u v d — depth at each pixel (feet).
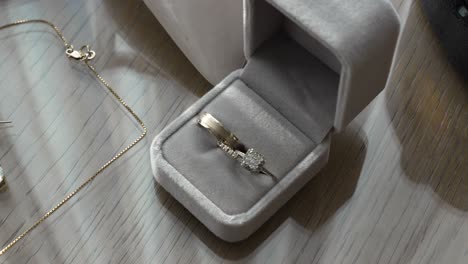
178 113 0.94
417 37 0.99
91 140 0.92
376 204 0.88
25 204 0.88
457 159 0.91
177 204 0.88
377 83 0.81
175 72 0.97
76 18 1.00
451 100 0.95
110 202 0.88
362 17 0.74
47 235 0.86
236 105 0.88
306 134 0.86
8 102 0.94
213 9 0.92
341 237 0.86
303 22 0.74
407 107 0.94
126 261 0.85
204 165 0.84
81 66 0.97
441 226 0.87
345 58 0.72
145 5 1.02
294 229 0.87
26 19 1.00
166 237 0.87
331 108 0.85
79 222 0.87
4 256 0.85
